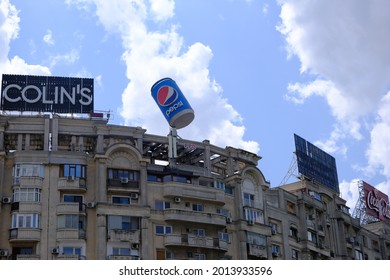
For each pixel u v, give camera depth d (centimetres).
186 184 7569
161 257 7119
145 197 7256
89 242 6856
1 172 6950
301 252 8831
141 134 7744
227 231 7812
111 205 6988
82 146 7538
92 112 7731
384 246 11244
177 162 8506
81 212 6900
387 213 12000
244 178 8250
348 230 10200
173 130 7956
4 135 7375
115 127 7581
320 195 9819
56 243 6731
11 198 6888
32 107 7600
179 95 8175
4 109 7519
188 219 7344
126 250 6894
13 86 7631
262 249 7962
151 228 7181
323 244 9331
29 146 7356
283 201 8812
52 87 7750
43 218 6825
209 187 7738
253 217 8062
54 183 7006
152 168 7588
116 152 7356
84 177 7131
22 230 6694
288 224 8731
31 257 6562
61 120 7481
